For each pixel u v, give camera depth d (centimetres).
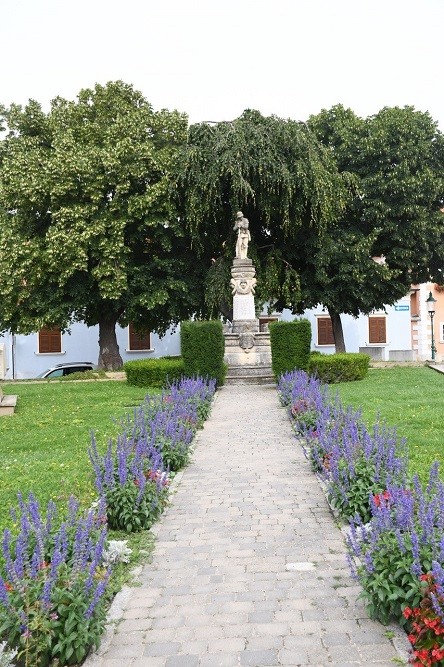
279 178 2269
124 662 372
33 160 2283
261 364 2034
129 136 2350
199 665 366
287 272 2423
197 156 2295
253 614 429
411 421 1120
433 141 2572
